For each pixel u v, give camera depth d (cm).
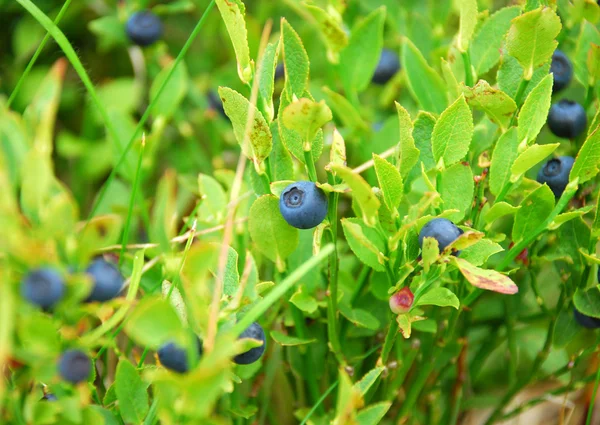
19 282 18
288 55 22
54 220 18
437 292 21
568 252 23
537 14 21
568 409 29
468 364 29
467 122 21
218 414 23
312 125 20
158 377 18
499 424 30
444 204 22
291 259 24
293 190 21
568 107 24
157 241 25
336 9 27
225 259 20
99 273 19
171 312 18
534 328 28
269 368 26
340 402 19
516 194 24
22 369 20
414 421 26
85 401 20
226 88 21
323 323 25
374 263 22
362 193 20
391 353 25
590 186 24
